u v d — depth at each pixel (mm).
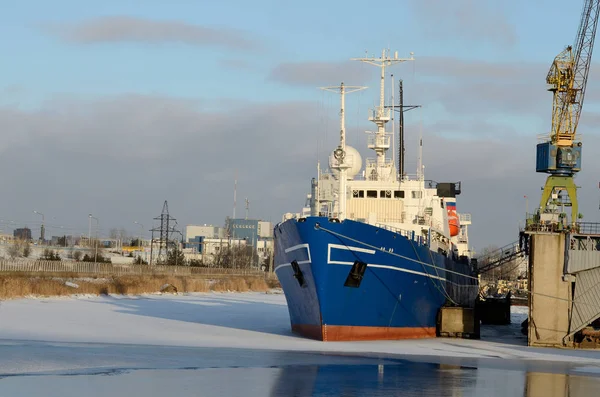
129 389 36781
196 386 38000
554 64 69062
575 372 46656
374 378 42031
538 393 39094
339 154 56750
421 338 63969
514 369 47250
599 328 62500
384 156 72750
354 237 53188
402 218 67875
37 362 43750
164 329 66625
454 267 73188
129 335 60750
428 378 42688
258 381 39938
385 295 57031
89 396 34969
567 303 59438
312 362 47188
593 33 70000
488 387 40375
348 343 56250
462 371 45750
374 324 57875
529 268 61156
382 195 68812
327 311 54281
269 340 58156
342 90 57094
